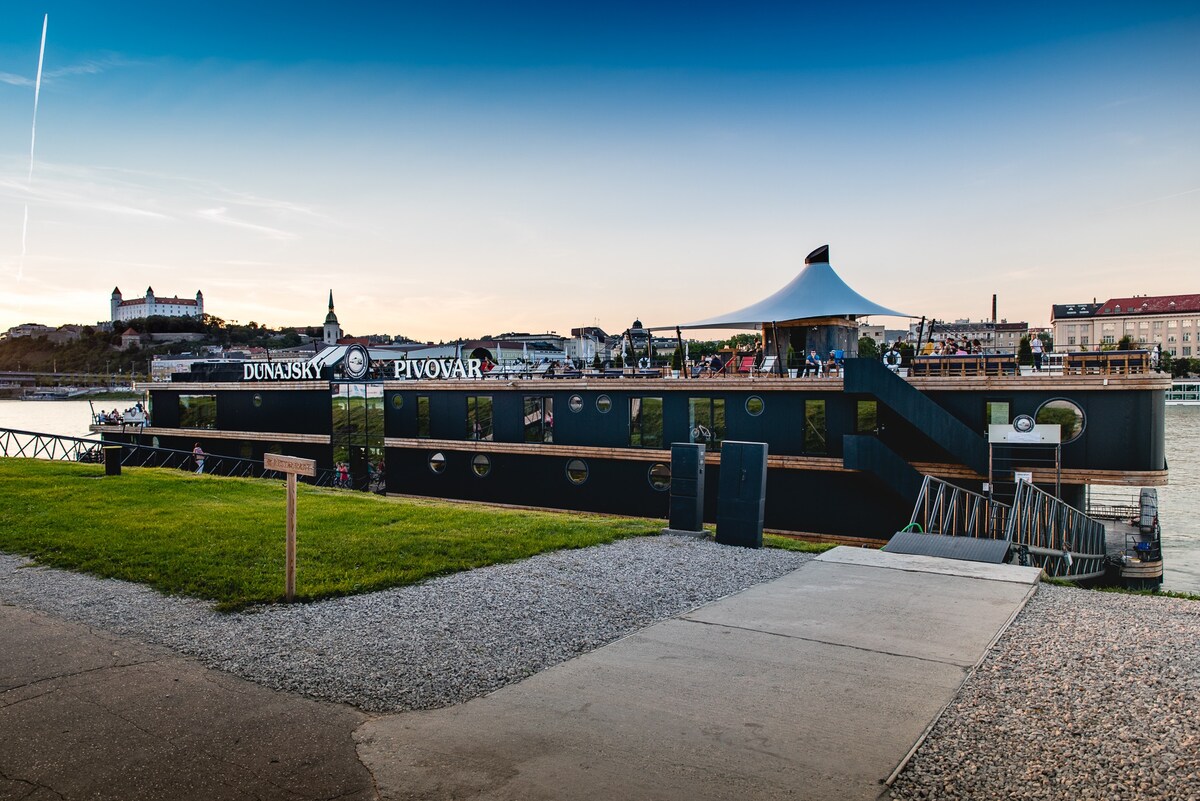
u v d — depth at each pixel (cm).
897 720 748
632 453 3534
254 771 677
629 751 695
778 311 3747
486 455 4016
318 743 727
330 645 991
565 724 752
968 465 2791
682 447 1770
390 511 1991
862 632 1018
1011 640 980
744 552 1559
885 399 2906
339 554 1469
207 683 872
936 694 807
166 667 921
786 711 771
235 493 2356
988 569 1388
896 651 941
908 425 3066
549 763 678
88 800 634
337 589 1229
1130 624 1040
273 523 1786
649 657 931
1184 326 18050
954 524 2191
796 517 3173
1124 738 699
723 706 785
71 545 1547
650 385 3494
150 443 5591
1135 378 2648
